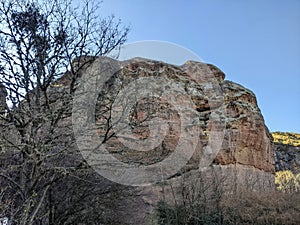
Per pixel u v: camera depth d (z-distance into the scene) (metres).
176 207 7.17
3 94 5.61
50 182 5.38
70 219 6.53
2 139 4.92
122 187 7.07
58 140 5.50
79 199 6.50
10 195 5.45
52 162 5.63
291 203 7.38
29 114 5.21
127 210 7.38
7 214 5.02
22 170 5.23
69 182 6.49
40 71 5.82
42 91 5.89
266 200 7.51
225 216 7.16
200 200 7.41
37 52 5.87
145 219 7.30
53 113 5.33
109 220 7.13
